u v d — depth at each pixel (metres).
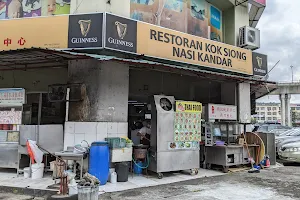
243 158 9.30
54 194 5.87
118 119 7.79
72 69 7.85
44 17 7.45
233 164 8.97
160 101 7.96
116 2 7.80
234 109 9.99
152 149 7.81
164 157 7.71
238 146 9.07
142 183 7.13
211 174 8.48
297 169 9.65
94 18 7.12
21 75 11.05
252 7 12.88
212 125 9.16
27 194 6.14
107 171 6.91
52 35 7.33
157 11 9.34
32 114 8.04
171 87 12.79
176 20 9.90
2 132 7.71
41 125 7.42
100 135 7.39
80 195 5.01
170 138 7.85
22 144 7.43
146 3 9.16
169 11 9.72
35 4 8.56
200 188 6.74
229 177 8.11
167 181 7.43
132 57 7.83
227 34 11.62
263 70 11.41
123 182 7.18
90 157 6.80
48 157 7.74
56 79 10.70
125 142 7.32
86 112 7.52
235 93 10.84
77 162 7.11
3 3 8.88
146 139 8.36
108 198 5.84
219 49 9.81
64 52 6.46
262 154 9.76
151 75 11.77
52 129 7.61
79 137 7.48
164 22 9.55
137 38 7.65
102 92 7.54
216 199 5.82
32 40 7.44
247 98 11.07
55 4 8.34
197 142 8.37
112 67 7.76
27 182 6.71
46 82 10.86
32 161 7.23
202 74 9.17
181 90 13.03
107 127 7.52
